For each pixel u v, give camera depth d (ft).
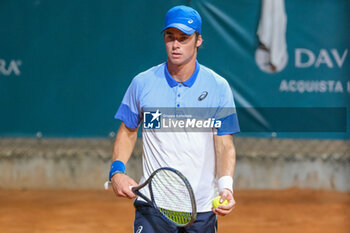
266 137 102.42
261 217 87.51
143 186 36.99
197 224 39.50
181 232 40.55
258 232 78.79
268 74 101.45
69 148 106.22
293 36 101.30
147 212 39.58
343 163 103.45
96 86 104.12
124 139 41.01
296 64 101.55
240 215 88.58
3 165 106.11
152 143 39.01
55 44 104.12
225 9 100.78
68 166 105.81
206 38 101.04
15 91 104.99
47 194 102.94
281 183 104.17
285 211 91.25
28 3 104.22
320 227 81.87
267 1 100.48
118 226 82.17
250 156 103.35
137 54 103.45
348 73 101.24
